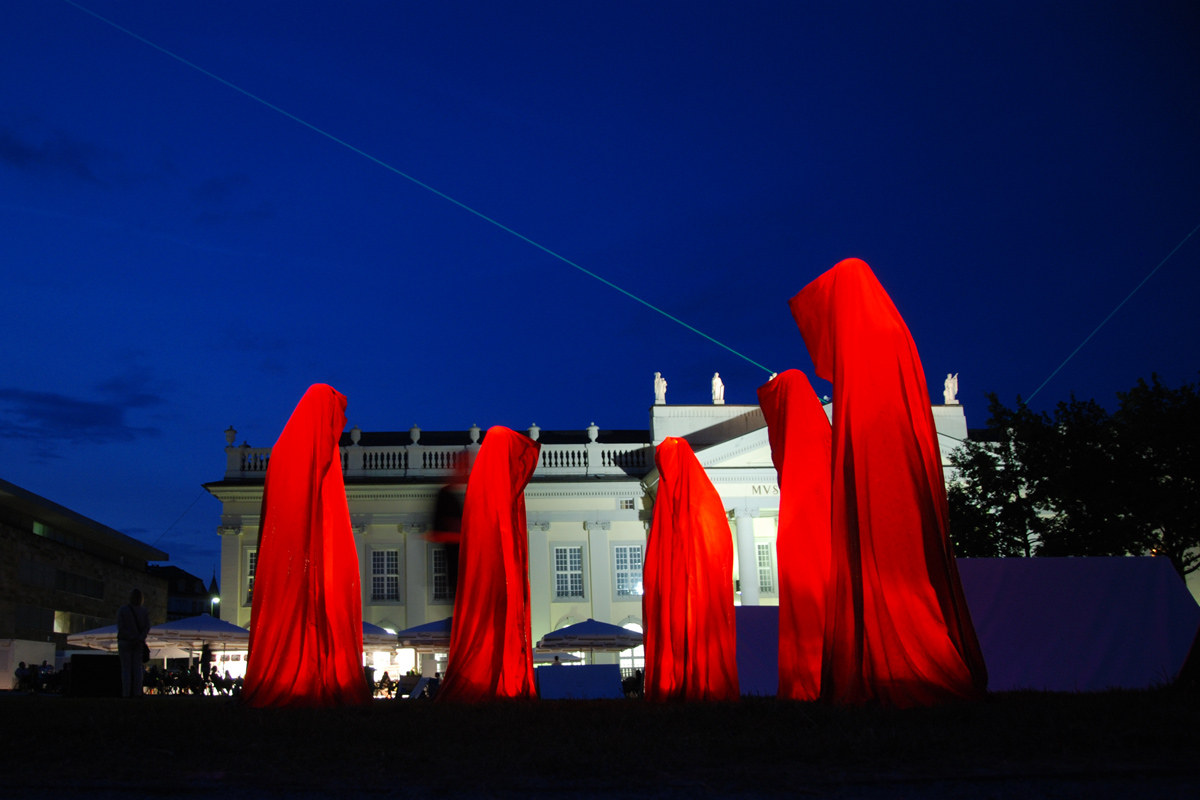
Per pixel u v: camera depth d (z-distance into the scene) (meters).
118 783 4.76
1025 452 24.70
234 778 4.96
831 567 9.88
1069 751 5.40
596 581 39.34
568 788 4.66
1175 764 4.96
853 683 9.01
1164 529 22.23
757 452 37.97
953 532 25.17
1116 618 13.86
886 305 10.10
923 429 9.76
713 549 14.68
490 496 13.91
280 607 11.53
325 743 6.21
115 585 47.38
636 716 7.89
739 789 4.60
